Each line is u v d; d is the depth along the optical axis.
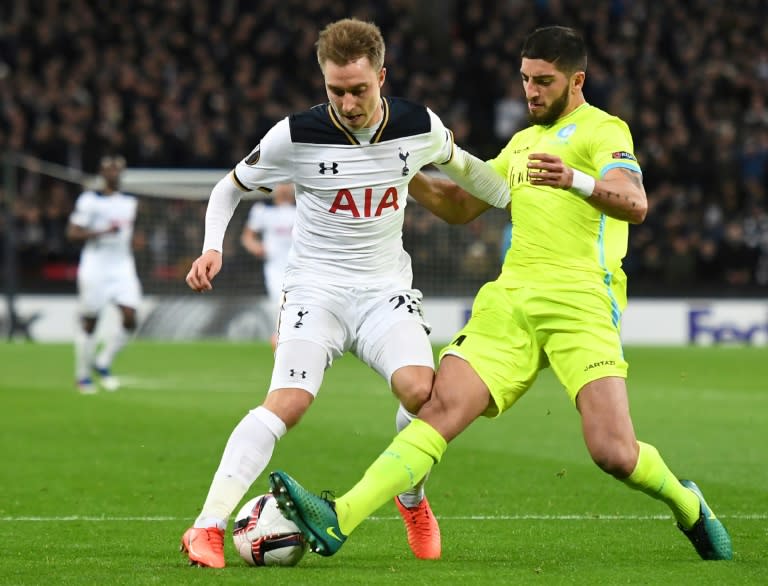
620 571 18.27
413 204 82.38
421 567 18.66
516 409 46.09
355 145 19.36
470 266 82.19
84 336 51.34
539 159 18.11
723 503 26.14
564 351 19.47
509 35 98.00
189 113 87.75
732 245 84.06
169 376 58.22
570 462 32.41
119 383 54.72
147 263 80.62
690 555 20.23
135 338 80.38
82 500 26.27
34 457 32.88
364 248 19.84
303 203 19.98
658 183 88.88
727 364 66.38
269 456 19.06
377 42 18.64
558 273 19.75
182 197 78.56
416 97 93.88
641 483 19.06
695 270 84.38
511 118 93.81
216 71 93.88
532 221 20.17
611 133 19.66
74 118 86.12
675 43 98.88
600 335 19.41
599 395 19.09
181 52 94.38
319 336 19.48
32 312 80.56
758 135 90.31
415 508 19.88
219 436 37.38
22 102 87.69
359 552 20.53
